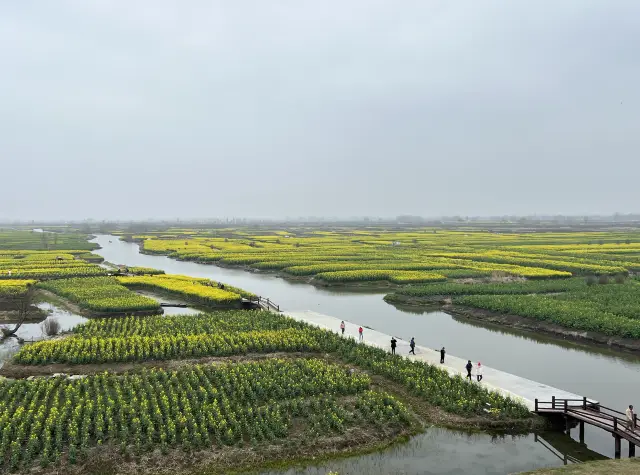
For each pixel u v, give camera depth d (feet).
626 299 213.46
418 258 397.19
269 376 126.31
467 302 228.84
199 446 94.07
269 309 217.36
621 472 82.99
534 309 200.64
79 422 100.58
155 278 299.99
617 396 124.67
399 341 166.81
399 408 110.42
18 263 361.30
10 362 140.97
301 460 92.32
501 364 151.33
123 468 87.35
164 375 125.59
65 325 195.00
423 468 90.53
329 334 166.91
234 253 458.91
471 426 106.32
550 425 107.24
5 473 84.69
